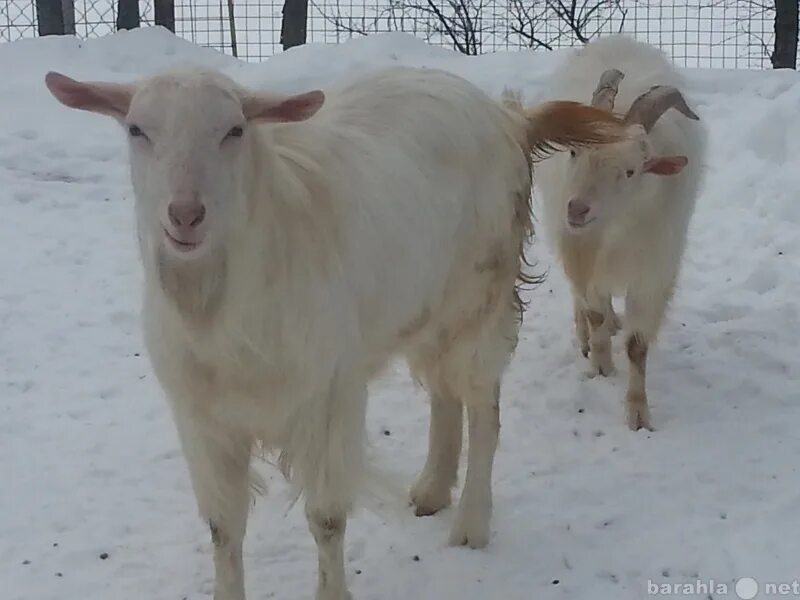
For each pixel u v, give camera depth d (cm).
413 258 200
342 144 195
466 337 222
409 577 212
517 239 228
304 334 180
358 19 911
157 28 645
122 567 215
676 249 273
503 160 221
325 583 199
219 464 193
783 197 395
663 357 295
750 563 211
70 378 287
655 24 826
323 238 183
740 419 263
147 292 183
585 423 266
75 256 373
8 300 334
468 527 221
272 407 184
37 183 446
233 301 174
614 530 224
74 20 787
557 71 341
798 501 228
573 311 320
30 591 208
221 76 170
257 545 223
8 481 240
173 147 163
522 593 208
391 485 208
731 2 798
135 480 242
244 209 171
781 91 521
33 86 545
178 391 185
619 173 255
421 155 205
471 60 583
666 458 248
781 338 299
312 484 192
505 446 255
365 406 195
